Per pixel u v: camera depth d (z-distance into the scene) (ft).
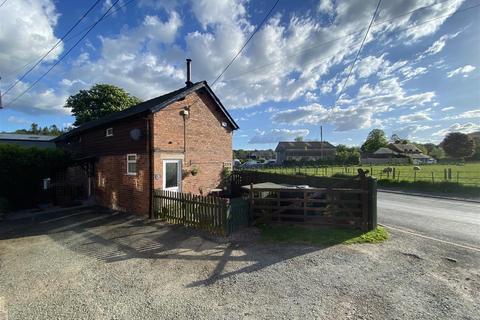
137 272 17.89
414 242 23.00
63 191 47.85
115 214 38.68
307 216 28.37
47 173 49.21
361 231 26.08
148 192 36.65
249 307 13.38
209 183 47.50
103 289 15.61
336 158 195.72
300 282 15.93
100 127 46.96
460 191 56.24
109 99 111.45
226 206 25.96
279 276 16.80
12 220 35.53
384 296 14.15
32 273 18.10
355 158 198.29
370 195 26.35
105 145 46.39
